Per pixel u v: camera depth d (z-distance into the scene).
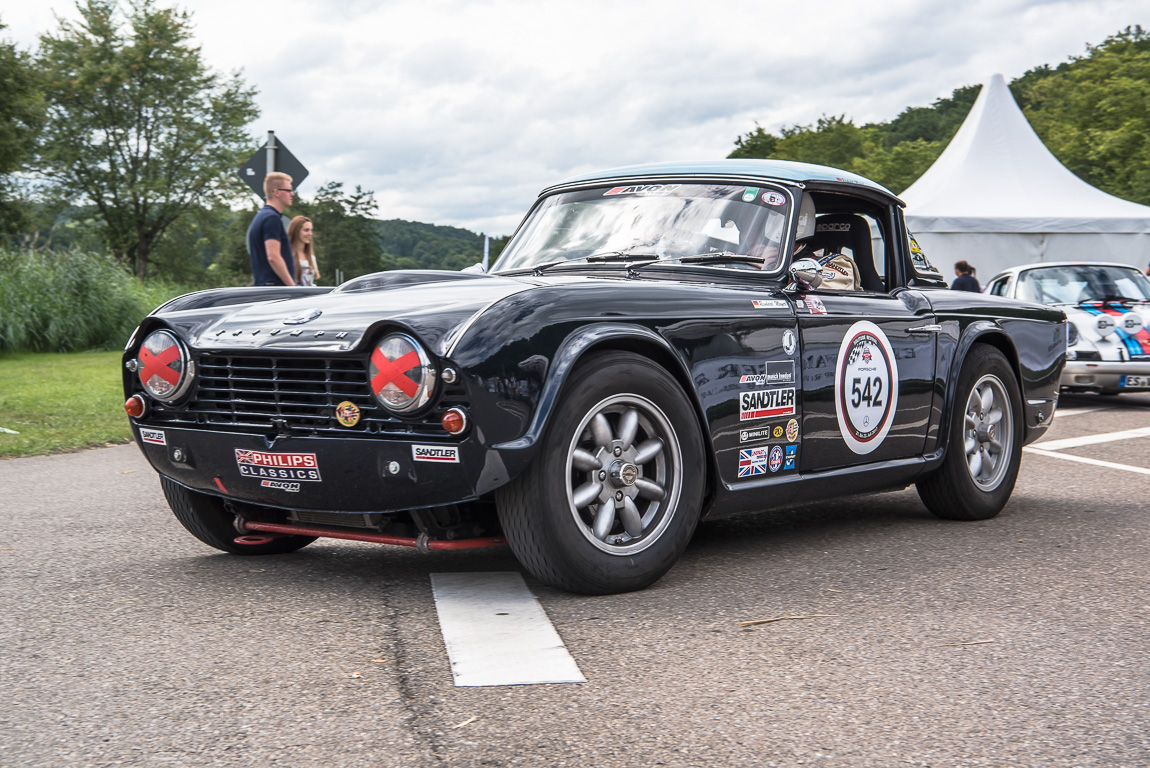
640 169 4.35
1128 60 49.69
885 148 101.31
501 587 3.25
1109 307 10.34
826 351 3.75
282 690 2.31
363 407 2.90
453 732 2.06
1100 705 2.22
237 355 3.13
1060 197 18.02
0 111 30.05
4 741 2.04
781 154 69.06
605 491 3.08
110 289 20.55
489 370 2.77
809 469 3.74
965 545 3.94
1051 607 3.03
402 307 3.03
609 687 2.32
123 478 5.94
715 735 2.04
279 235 7.08
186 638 2.72
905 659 2.53
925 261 4.66
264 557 3.80
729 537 4.10
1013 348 4.71
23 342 19.30
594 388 2.97
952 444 4.36
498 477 2.81
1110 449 7.02
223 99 49.31
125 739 2.04
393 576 3.44
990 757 1.94
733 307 3.42
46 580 3.42
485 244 4.62
